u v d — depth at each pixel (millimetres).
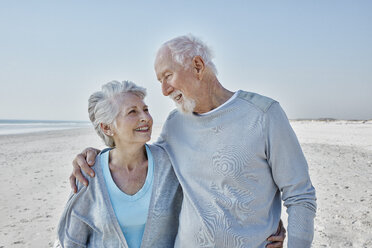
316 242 3641
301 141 14516
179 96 1929
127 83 1979
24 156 12055
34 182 7367
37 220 4758
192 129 1953
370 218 4301
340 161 8719
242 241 1715
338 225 4117
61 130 37031
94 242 1952
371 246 3498
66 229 1948
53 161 10562
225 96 1946
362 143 12891
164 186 2014
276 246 1839
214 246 1750
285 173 1778
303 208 1754
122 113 1905
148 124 1962
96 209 1915
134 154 2010
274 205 1948
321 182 6383
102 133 2043
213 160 1827
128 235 1949
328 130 22484
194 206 1843
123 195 1939
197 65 1865
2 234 4219
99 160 2025
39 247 3809
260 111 1765
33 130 37156
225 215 1748
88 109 2035
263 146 1768
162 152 2100
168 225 2025
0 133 29688
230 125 1807
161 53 1913
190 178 1918
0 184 7184
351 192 5605
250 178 1785
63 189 6664
